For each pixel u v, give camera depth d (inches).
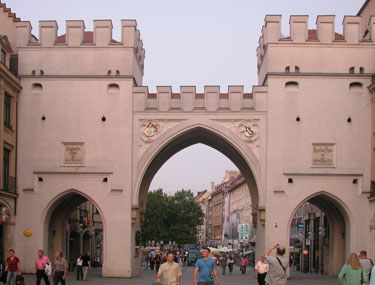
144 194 1493.6
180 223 4229.8
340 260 1464.1
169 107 1363.2
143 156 1352.1
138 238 1445.6
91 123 1363.2
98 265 2074.3
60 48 1379.2
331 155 1337.4
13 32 1480.1
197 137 1499.8
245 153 1342.3
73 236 1889.8
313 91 1350.9
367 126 1338.6
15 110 1354.6
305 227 2234.3
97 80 1370.6
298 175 1331.2
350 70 1354.6
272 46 1360.7
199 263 593.9
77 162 1355.8
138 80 1504.7
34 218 1338.6
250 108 1350.9
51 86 1373.0
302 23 1363.2
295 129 1343.5
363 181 1326.3
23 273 1318.9
